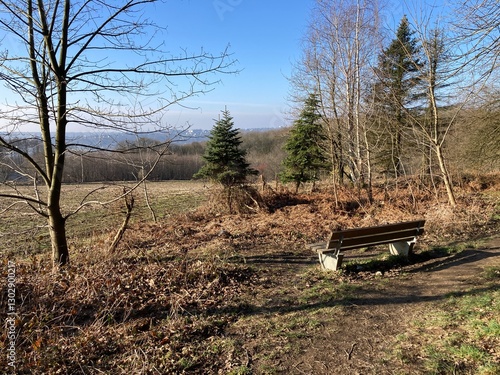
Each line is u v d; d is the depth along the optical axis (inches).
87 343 144.0
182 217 460.8
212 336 147.7
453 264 224.1
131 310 175.8
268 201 526.0
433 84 431.5
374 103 552.7
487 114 578.2
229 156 503.8
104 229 433.7
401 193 550.6
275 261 256.8
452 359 115.6
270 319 161.3
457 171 636.7
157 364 128.0
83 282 199.8
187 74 211.5
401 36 613.6
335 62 586.6
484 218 358.9
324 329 149.0
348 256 269.9
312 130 612.7
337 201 503.5
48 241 402.9
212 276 216.2
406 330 142.2
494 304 152.3
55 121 218.7
